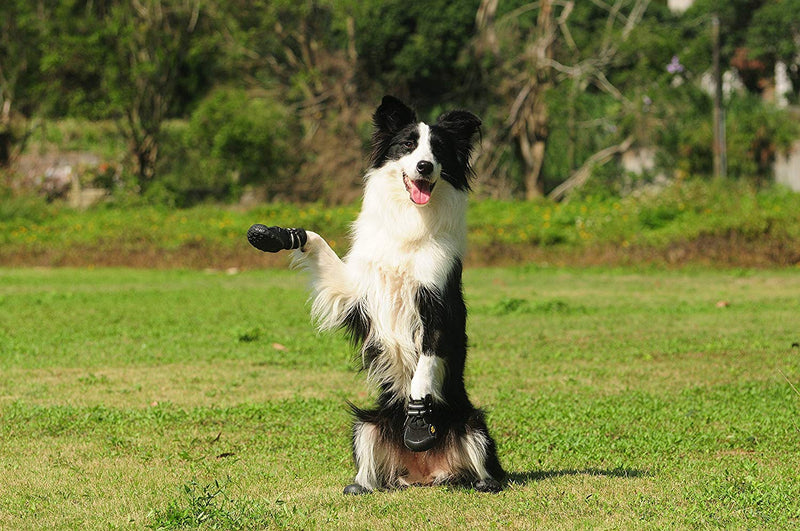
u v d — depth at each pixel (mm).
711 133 34938
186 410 8133
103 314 14500
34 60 32125
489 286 18688
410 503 5242
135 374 9930
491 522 4863
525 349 11508
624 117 34906
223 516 4836
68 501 5422
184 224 25516
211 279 20328
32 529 4891
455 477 5652
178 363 10617
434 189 5555
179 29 32844
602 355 11078
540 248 22781
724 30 41938
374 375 5676
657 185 34625
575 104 33844
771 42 42156
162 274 21219
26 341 11961
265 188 34062
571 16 36094
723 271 20516
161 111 33312
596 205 27328
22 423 7543
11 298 16266
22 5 30625
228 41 33562
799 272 20047
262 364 10602
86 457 6555
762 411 8023
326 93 34875
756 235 21578
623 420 7730
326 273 5539
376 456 5664
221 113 31969
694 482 5715
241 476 6047
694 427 7512
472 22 35344
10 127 33562
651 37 33688
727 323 13555
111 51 31391
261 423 7641
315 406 8203
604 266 21734
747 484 5602
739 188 26531
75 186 33562
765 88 45812
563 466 6410
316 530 4797
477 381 9570
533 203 29203
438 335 5449
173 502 5148
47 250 23156
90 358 10844
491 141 34688
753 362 10555
